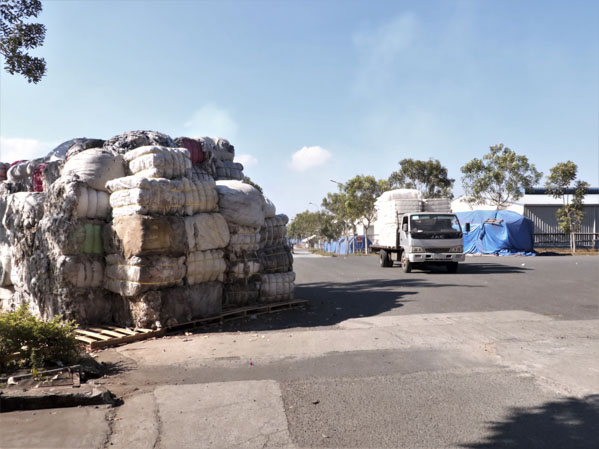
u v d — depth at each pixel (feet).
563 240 134.10
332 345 22.67
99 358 21.21
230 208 29.71
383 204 72.38
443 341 23.18
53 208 27.22
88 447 12.32
